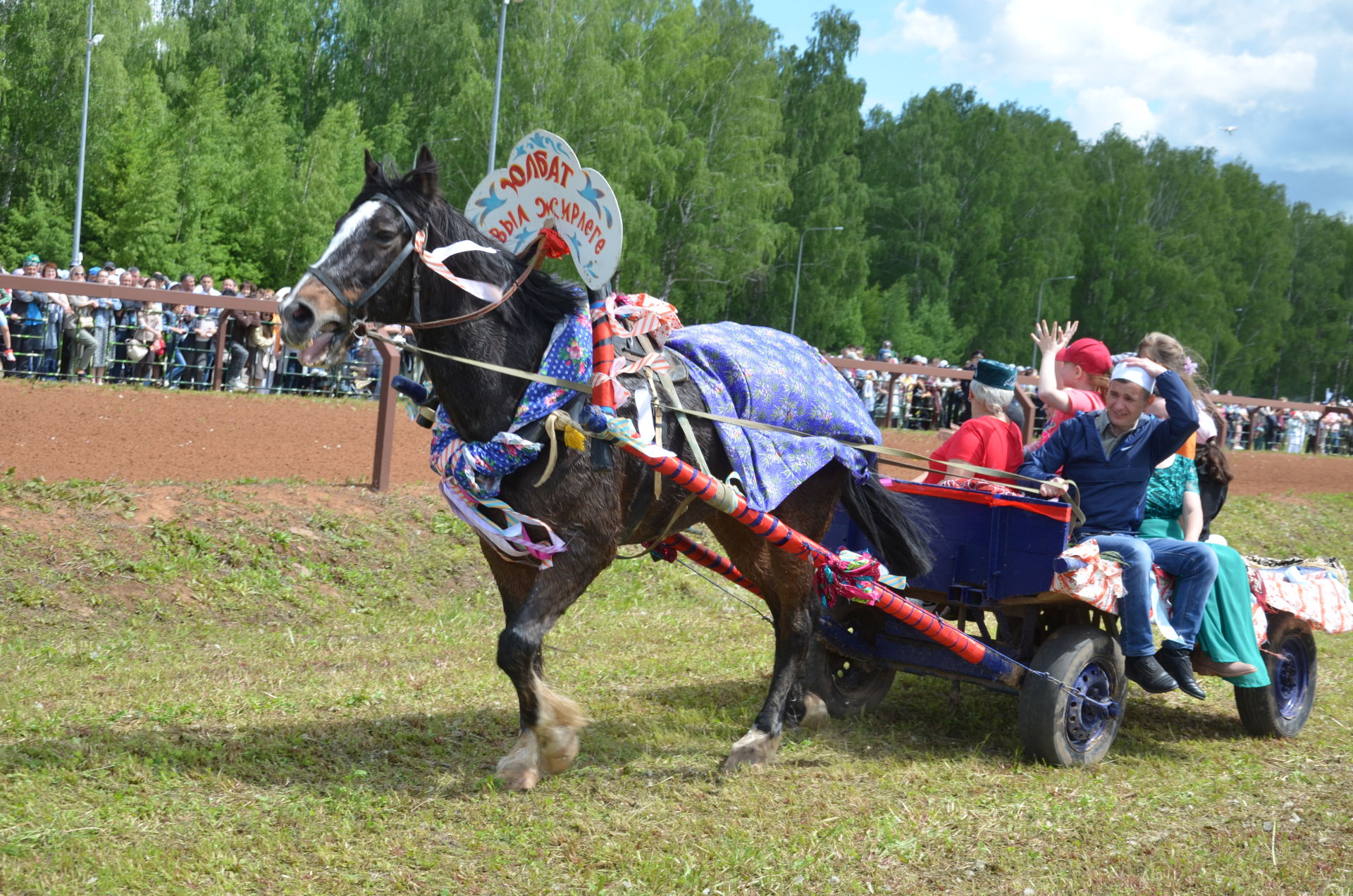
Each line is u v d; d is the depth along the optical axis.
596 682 5.61
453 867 3.42
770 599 4.85
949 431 6.09
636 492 4.18
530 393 3.94
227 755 4.13
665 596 7.93
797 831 3.82
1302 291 71.25
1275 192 71.69
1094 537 4.91
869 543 5.23
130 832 3.44
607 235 3.82
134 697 4.73
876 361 14.17
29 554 6.41
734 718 5.19
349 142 38.75
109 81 35.03
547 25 38.12
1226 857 3.75
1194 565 4.95
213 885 3.18
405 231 3.85
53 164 34.50
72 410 9.03
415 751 4.38
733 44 43.81
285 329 3.72
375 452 8.36
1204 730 5.58
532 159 4.09
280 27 47.78
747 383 4.45
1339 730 5.62
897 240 56.03
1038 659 4.73
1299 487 15.68
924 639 5.16
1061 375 5.77
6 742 4.09
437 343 3.94
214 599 6.58
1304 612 5.37
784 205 45.81
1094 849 3.82
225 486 7.73
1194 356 5.91
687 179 41.06
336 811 3.74
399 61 49.56
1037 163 59.41
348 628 6.53
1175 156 65.12
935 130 57.97
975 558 4.97
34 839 3.33
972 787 4.41
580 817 3.86
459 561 7.74
